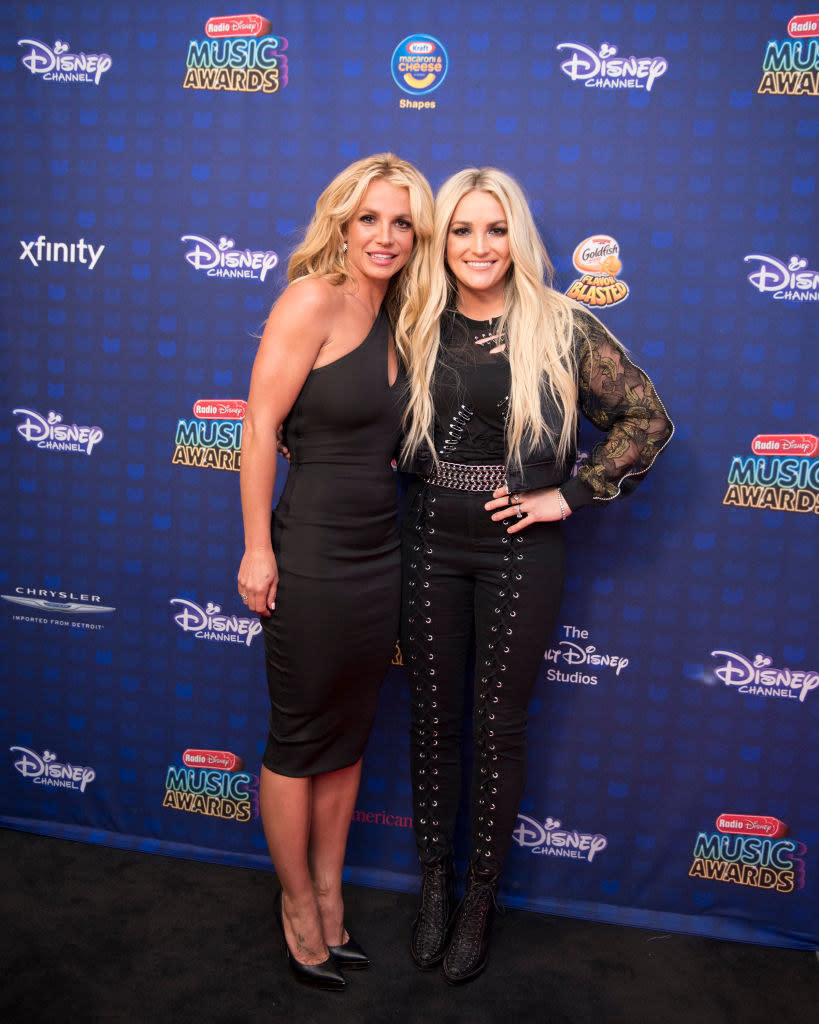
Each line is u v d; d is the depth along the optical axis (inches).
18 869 82.1
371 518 65.1
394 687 81.9
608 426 67.1
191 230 77.7
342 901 72.9
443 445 66.3
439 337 65.7
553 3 70.1
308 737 66.5
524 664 68.6
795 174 70.1
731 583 76.2
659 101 70.4
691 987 71.0
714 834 80.0
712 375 73.4
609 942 76.9
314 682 64.7
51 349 81.6
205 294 78.4
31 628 86.9
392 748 83.0
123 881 81.2
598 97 70.9
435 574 69.1
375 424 64.1
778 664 76.8
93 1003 65.2
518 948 75.3
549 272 70.3
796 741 77.6
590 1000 68.7
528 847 82.6
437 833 74.5
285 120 74.8
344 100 73.7
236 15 73.9
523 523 65.7
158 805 87.7
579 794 81.4
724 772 79.0
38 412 82.9
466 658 74.0
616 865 81.9
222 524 82.0
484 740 70.6
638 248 72.4
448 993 68.8
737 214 71.1
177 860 85.4
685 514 75.8
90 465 83.0
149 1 75.0
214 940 73.4
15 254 80.5
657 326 73.3
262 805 68.6
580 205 72.5
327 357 61.9
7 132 78.7
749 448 74.0
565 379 63.5
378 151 74.0
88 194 78.6
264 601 63.7
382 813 84.3
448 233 63.7
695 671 78.0
